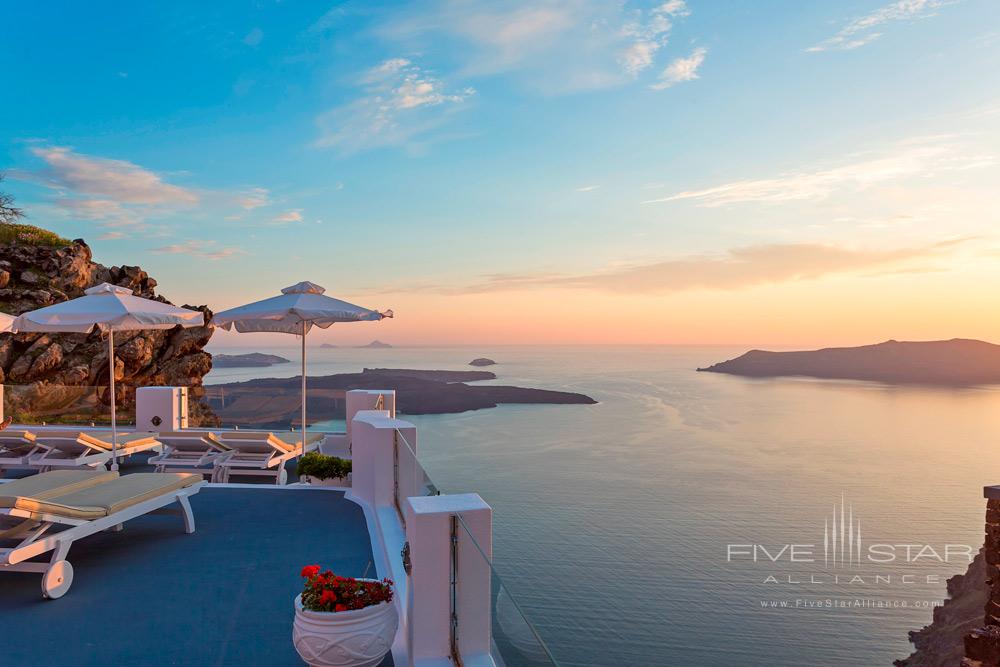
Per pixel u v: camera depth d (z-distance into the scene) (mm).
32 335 22125
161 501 5406
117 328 8625
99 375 21969
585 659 49219
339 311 8672
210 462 8414
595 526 84688
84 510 4602
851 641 53125
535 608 57469
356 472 7273
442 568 2893
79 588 4379
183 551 5215
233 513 6500
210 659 3316
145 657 3332
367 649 2857
